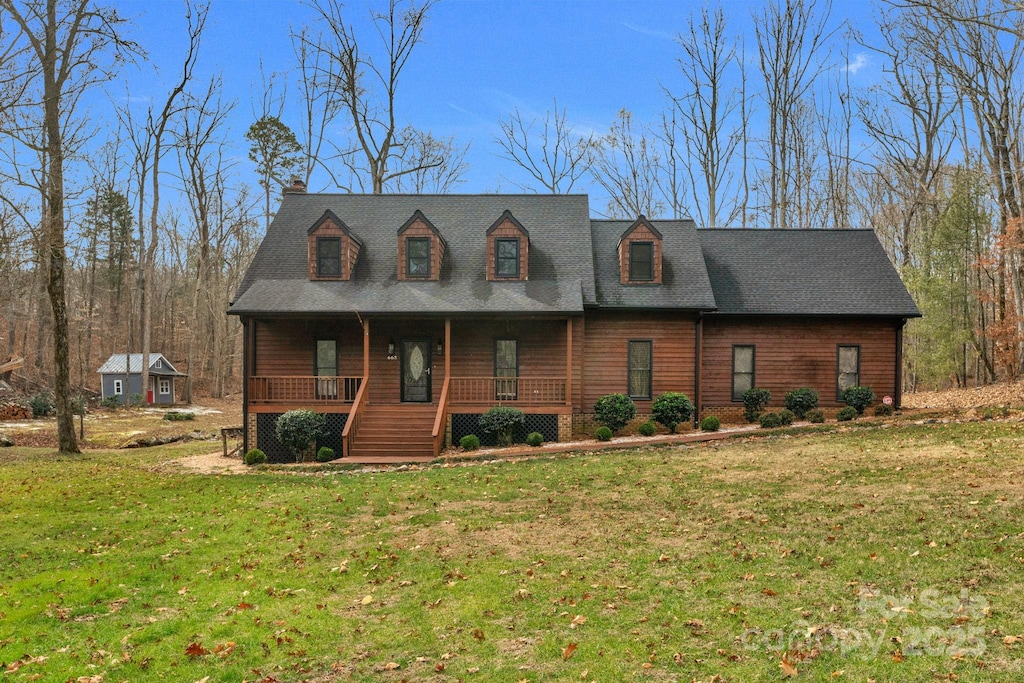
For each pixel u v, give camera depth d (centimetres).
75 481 1359
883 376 2005
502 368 1952
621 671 506
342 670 525
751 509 936
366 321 1819
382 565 777
